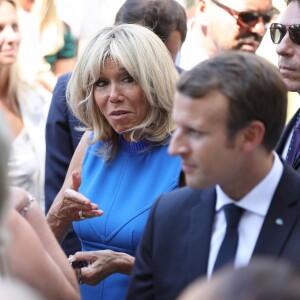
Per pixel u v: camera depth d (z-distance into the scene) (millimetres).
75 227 5676
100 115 5621
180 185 5379
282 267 2510
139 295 4215
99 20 10328
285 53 5598
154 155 5508
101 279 5258
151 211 4262
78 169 5883
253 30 7539
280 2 9227
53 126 7000
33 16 9594
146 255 4242
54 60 9727
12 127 7844
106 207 5492
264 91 3758
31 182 7855
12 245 3922
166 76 5402
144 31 5480
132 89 5379
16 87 7996
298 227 3875
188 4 10164
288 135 5363
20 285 2586
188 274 3998
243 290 2408
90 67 5414
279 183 3947
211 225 4016
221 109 3684
